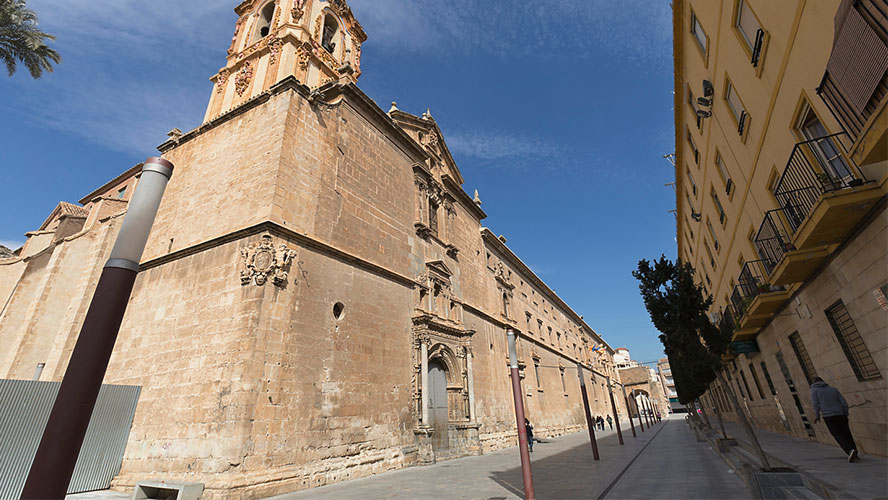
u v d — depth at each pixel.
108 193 30.22
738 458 10.41
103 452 12.18
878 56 5.93
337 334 14.39
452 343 21.20
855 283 8.59
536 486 10.32
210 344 12.38
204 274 13.85
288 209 14.18
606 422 54.44
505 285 33.56
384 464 14.60
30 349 18.12
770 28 9.12
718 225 19.53
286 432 11.64
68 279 20.12
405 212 21.11
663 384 107.25
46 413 11.45
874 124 5.94
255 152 15.46
